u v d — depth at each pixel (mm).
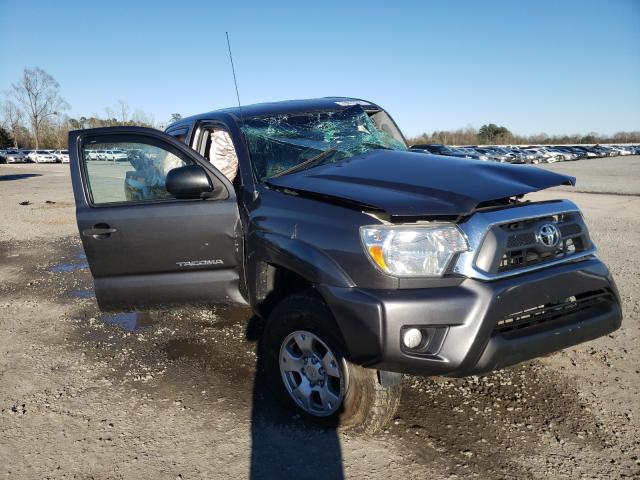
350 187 2764
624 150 48562
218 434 2854
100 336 4438
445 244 2391
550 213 2650
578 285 2607
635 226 9234
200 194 3258
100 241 3342
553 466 2473
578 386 3229
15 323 4844
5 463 2656
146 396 3334
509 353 2371
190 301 3396
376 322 2324
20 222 11266
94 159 3424
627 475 2391
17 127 80812
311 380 2809
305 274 2652
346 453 2621
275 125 3812
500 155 34875
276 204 2980
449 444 2666
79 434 2908
